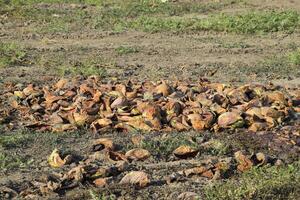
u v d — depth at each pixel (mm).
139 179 7445
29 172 7812
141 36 15422
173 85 11141
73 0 19188
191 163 8070
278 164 7930
